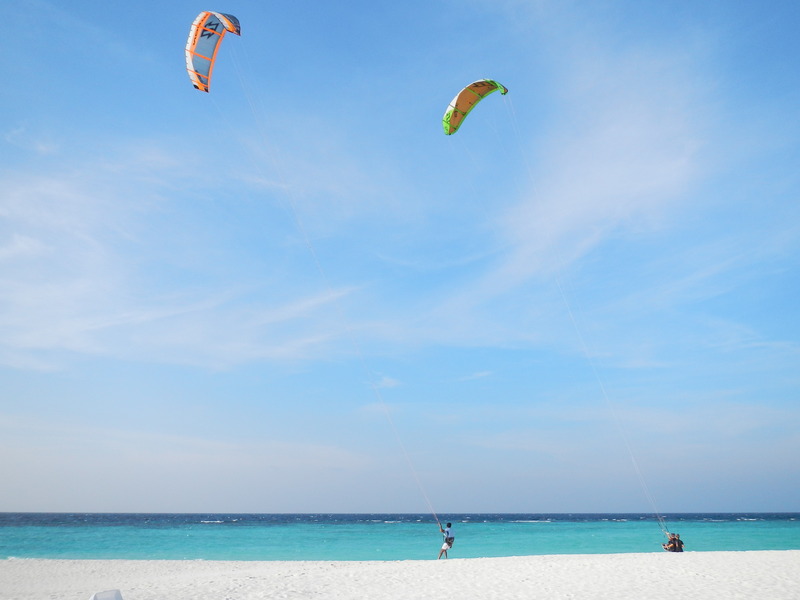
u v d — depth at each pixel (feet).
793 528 219.61
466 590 50.67
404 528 244.42
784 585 48.60
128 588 55.88
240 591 52.85
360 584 55.83
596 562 66.85
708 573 55.42
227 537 165.99
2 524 262.06
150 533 184.24
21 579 72.38
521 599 45.65
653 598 44.04
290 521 404.77
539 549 120.67
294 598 48.78
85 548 128.57
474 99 70.23
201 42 66.44
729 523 301.43
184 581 60.75
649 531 194.18
